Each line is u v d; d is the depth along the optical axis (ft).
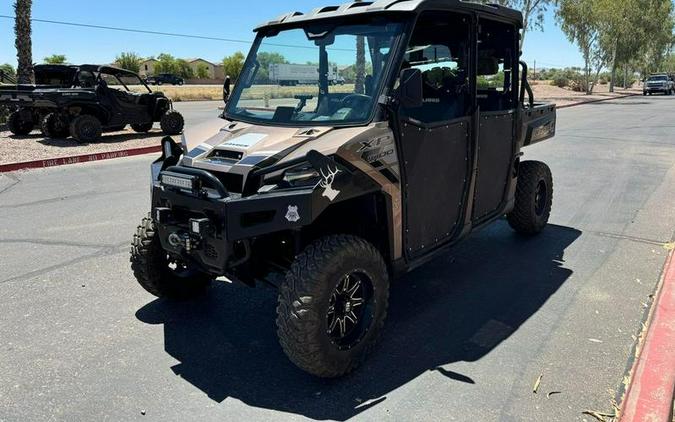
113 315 13.93
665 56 251.39
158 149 44.09
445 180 13.60
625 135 51.01
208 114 75.66
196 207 10.70
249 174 10.36
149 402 10.28
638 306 14.15
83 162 38.50
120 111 49.14
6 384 10.84
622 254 18.15
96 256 18.19
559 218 22.62
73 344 12.44
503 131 16.22
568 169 33.24
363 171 10.88
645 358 11.21
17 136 50.34
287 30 13.62
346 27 12.51
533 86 179.42
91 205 25.14
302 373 11.30
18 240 19.88
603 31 152.56
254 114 13.33
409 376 11.08
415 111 12.69
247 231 10.16
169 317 13.87
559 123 63.77
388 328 13.17
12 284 15.81
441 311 14.07
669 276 15.57
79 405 10.17
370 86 11.82
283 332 10.23
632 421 9.36
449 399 10.24
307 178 10.20
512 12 15.70
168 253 12.80
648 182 29.37
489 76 16.03
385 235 12.14
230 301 14.82
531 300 14.67
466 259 17.88
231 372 11.34
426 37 13.07
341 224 12.29
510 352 11.95
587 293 15.05
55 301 14.70
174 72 340.18
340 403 10.23
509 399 10.19
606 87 220.84
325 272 10.16
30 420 9.72
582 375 10.95
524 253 18.40
